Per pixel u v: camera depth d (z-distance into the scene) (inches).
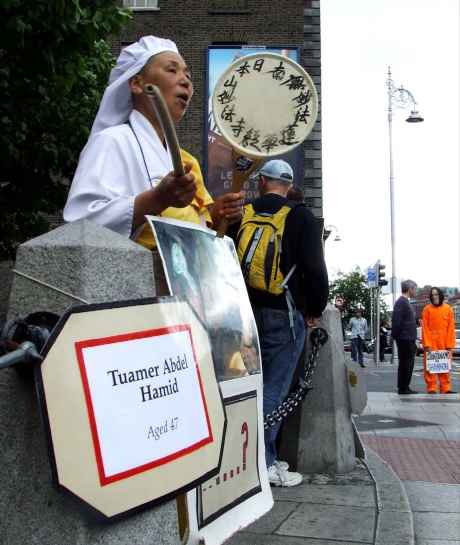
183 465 77.2
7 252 493.7
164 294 86.3
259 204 181.8
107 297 72.7
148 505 71.0
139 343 73.6
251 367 104.0
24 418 67.5
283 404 170.9
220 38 834.2
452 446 266.2
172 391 77.3
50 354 63.2
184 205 87.9
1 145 382.3
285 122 100.9
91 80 432.1
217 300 97.3
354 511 157.6
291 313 171.9
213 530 87.2
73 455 63.7
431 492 192.4
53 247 71.1
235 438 95.9
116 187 96.9
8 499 67.5
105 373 68.5
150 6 840.9
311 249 173.3
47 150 426.0
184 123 810.8
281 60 101.2
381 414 359.3
